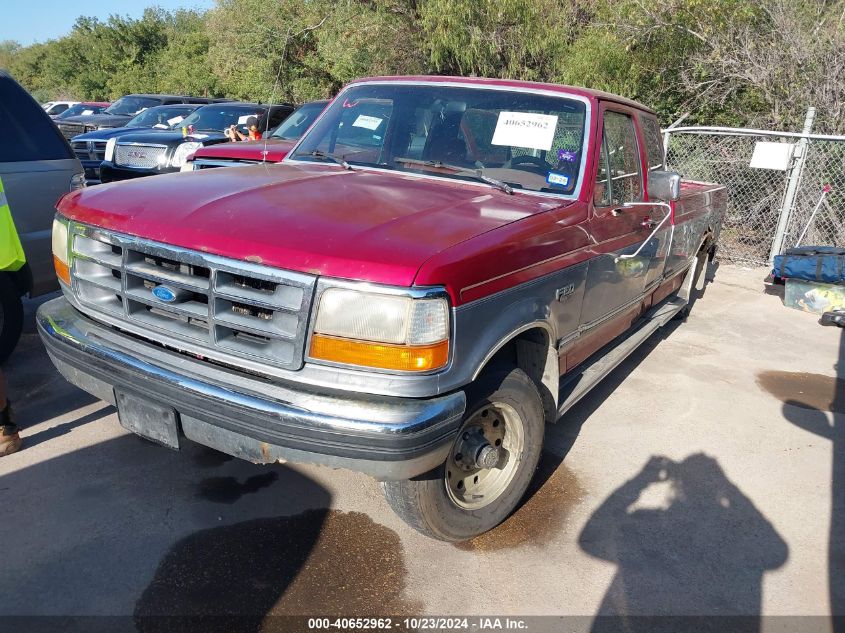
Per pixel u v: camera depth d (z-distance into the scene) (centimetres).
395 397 248
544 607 287
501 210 317
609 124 395
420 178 373
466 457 302
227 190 309
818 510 375
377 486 362
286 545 311
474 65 1431
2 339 461
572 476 390
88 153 1068
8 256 362
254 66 2108
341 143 414
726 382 546
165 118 1280
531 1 1342
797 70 1022
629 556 323
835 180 923
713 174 1023
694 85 1117
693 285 684
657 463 412
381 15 1592
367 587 289
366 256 245
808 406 509
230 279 261
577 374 406
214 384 262
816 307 746
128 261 284
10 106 466
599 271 371
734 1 1066
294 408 246
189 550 302
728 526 354
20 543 299
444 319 249
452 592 291
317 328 246
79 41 4178
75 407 425
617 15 1145
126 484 348
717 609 294
